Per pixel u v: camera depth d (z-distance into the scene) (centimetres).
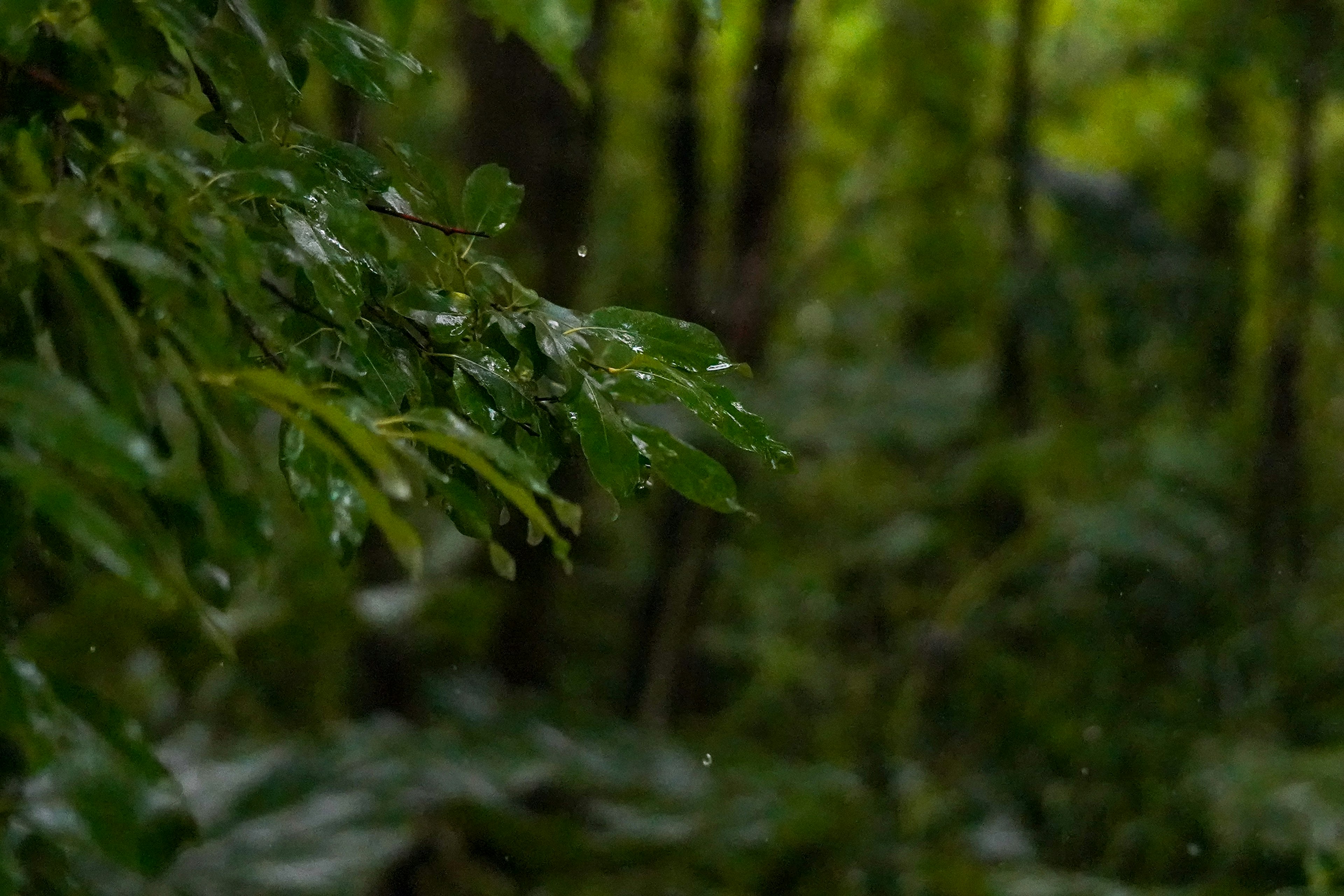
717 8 158
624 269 995
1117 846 659
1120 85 976
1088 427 844
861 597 908
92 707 115
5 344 130
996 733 776
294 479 130
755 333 755
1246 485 855
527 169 649
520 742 641
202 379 110
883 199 952
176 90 139
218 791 571
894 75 989
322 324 142
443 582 684
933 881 614
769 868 608
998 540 884
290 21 131
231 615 638
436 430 116
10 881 114
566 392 145
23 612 316
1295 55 827
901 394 922
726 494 150
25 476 87
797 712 847
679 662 809
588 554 916
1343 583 834
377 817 559
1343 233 946
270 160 126
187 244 123
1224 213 962
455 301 152
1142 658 783
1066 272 882
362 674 692
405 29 139
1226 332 906
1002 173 944
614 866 591
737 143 783
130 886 461
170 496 131
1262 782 621
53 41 130
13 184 117
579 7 163
